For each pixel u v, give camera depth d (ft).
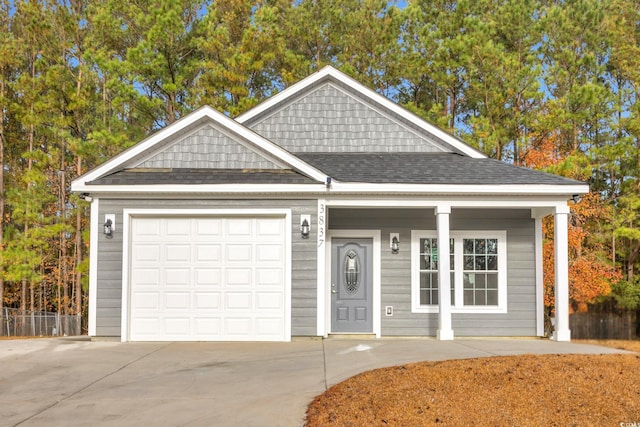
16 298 99.81
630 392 22.99
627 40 87.86
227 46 81.20
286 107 47.93
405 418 20.33
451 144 46.88
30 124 83.41
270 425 20.02
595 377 24.91
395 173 39.88
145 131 86.38
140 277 37.68
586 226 78.33
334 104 48.01
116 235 37.55
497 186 37.83
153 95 85.61
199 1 88.12
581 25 84.43
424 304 42.75
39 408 22.27
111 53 81.66
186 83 85.30
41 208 83.97
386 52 85.66
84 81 85.05
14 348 34.50
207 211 37.78
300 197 38.04
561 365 27.07
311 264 37.76
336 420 20.17
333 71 47.39
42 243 81.92
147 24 79.77
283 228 38.06
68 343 36.70
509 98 75.61
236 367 28.68
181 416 21.09
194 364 29.55
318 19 90.53
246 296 37.73
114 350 33.71
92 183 36.86
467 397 22.44
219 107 77.41
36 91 82.58
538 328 42.34
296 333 37.50
